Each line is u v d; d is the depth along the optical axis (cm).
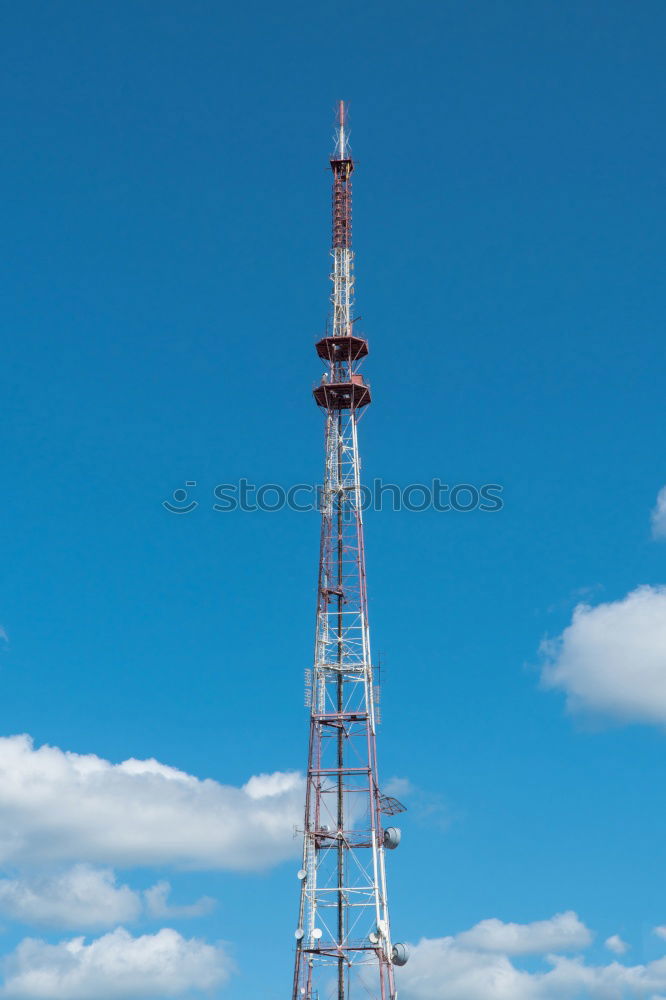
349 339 14362
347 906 12312
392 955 12112
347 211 15300
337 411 14375
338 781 12862
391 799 12812
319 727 13100
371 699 13138
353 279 14912
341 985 11981
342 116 15588
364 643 13350
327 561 13700
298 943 12138
